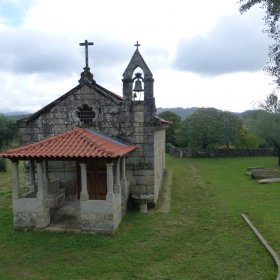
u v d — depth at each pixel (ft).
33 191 49.73
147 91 55.26
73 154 41.78
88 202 43.11
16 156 42.96
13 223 47.11
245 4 39.14
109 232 42.80
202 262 35.24
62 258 36.78
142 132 55.36
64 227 44.88
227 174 92.48
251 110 127.75
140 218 49.98
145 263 35.32
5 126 153.07
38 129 57.00
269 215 50.47
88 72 58.75
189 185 76.69
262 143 146.92
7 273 33.81
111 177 42.70
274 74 39.81
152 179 55.67
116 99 55.67
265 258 35.58
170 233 43.78
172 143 176.24
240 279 31.48
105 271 33.76
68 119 56.34
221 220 49.08
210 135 141.28
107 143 47.26
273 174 83.87
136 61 55.42
